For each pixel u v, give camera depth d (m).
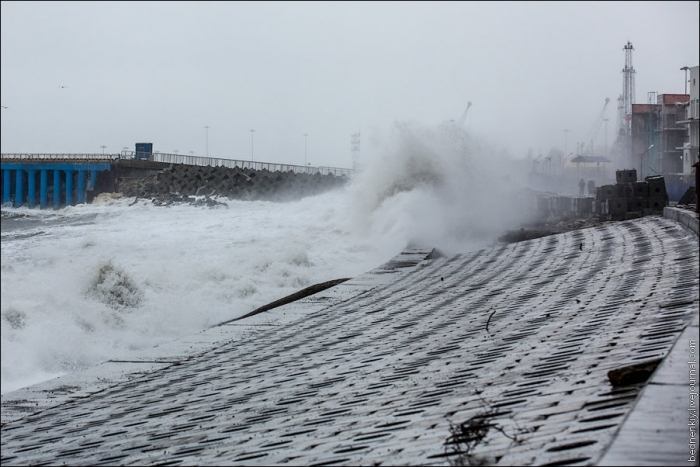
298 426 12.52
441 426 10.69
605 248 31.86
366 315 23.48
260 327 23.09
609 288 21.73
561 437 8.76
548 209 61.12
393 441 10.41
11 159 100.88
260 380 16.69
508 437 9.23
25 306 25.11
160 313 27.53
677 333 13.41
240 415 14.02
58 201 99.44
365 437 10.96
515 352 15.42
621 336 14.56
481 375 13.85
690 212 33.97
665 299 17.84
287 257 36.94
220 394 15.88
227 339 21.75
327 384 15.52
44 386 17.78
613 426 8.66
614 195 48.12
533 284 25.77
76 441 13.62
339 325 22.36
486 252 37.81
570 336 15.97
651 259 25.78
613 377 10.67
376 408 12.81
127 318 26.67
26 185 103.31
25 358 21.98
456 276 30.33
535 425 9.65
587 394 10.67
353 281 30.86
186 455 11.73
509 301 23.02
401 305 24.70
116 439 13.38
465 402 11.95
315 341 20.36
